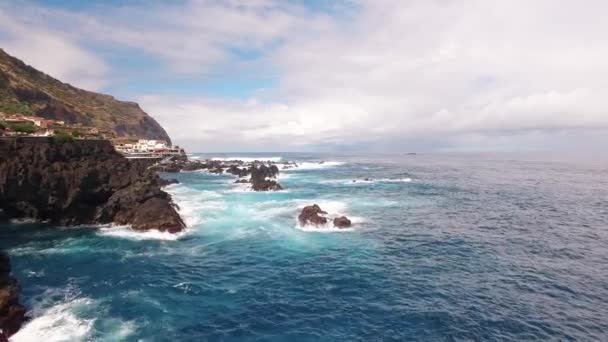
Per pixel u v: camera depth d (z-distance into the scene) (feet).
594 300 76.28
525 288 82.07
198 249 110.73
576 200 207.92
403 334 62.54
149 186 152.56
